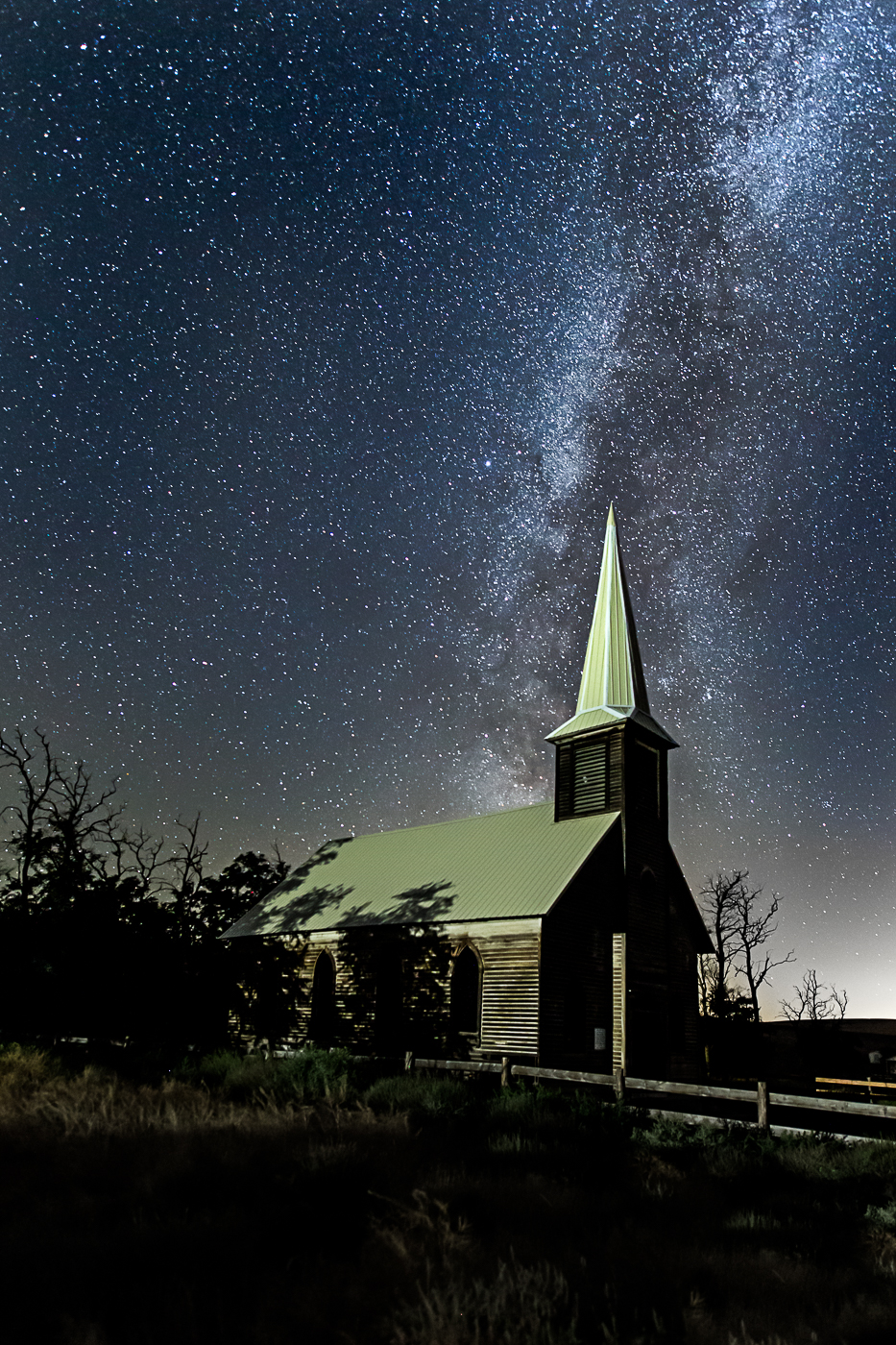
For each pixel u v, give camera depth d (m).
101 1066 17.88
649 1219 8.48
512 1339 5.11
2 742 38.50
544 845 29.78
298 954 33.09
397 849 36.12
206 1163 8.76
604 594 34.62
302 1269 6.20
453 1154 10.64
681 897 31.92
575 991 26.22
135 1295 5.62
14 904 35.81
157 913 37.34
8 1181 8.32
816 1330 5.93
